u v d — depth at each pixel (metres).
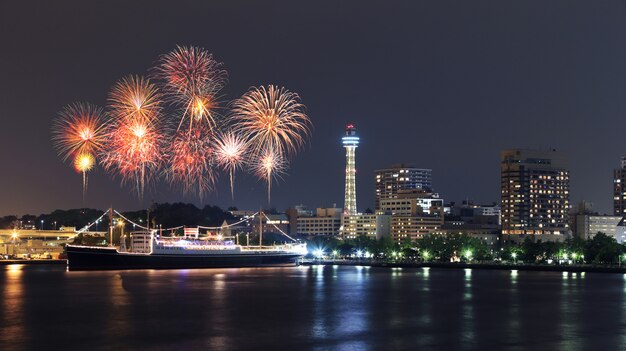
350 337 158.00
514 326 174.50
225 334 161.38
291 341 153.12
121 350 143.88
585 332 165.50
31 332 163.88
